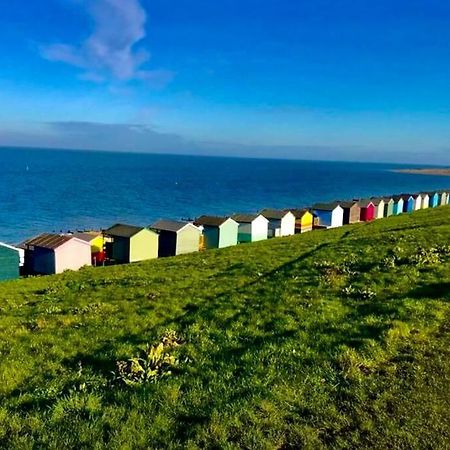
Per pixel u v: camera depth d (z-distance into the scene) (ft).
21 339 52.13
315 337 44.65
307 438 28.32
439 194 383.24
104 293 81.05
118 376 38.68
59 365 42.57
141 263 147.95
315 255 100.48
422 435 28.43
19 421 30.73
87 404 32.60
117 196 556.10
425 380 35.19
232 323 52.11
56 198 507.71
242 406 31.50
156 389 34.42
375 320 47.98
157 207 483.51
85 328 55.21
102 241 181.06
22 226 345.72
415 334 44.24
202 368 39.34
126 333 52.54
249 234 216.33
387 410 31.17
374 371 36.94
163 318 58.85
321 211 261.65
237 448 27.32
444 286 61.57
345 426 29.60
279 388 33.94
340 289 64.85
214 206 513.04
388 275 70.03
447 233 110.83
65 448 27.58
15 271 147.95
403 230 134.41
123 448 27.27
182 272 100.58
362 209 279.08
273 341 44.75
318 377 35.63
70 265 160.66
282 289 68.08
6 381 38.96
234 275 88.58
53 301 79.00
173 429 29.45
